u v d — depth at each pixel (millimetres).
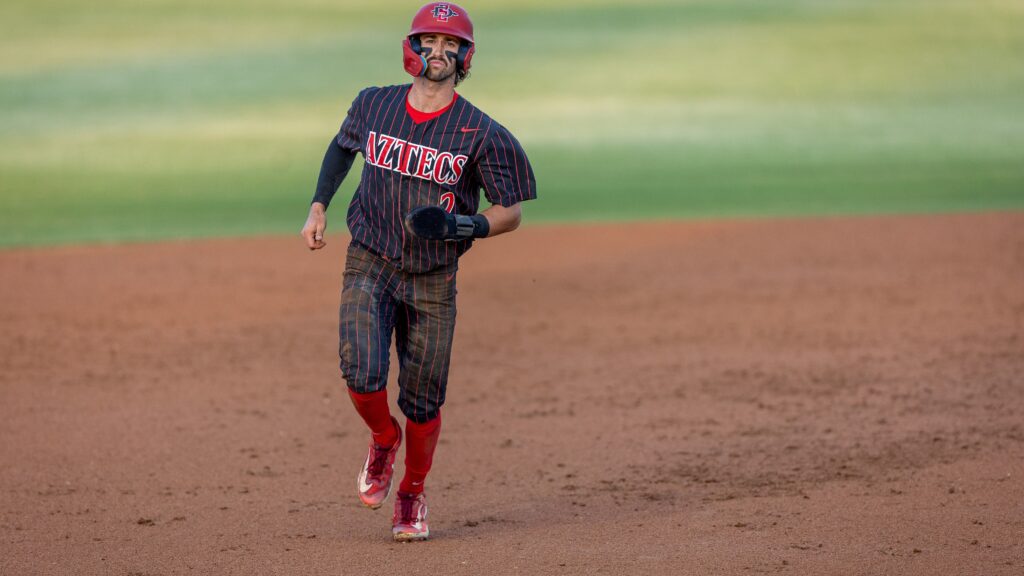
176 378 31594
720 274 48219
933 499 20297
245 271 48750
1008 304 41000
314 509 20703
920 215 63594
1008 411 27078
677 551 17688
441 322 18062
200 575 16953
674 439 25516
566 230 60000
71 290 44438
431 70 17016
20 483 22188
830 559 17094
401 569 17125
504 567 17109
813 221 62031
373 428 18266
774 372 31969
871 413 27297
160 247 54562
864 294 43500
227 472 23156
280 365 33281
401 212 17422
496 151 17328
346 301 17891
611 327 38656
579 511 20359
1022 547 17453
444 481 22625
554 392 30203
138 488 21953
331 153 18375
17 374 31797
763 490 21375
